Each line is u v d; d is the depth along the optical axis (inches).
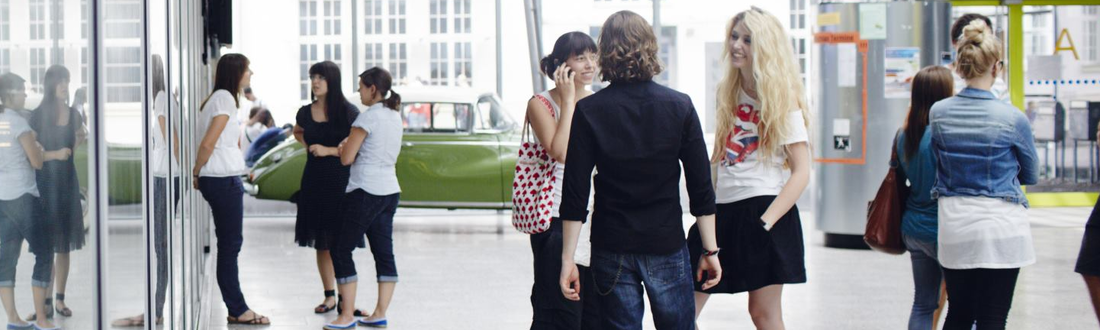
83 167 77.5
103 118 80.7
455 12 796.0
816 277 424.2
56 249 71.8
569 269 172.9
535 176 205.6
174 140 160.2
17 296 65.8
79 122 76.5
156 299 112.1
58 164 72.1
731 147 205.5
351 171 317.7
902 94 497.4
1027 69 665.0
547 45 759.1
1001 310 212.2
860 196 503.5
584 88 206.5
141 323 100.6
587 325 204.1
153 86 112.7
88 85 78.7
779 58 199.5
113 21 86.4
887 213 238.7
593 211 175.8
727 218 206.1
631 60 170.6
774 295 208.1
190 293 243.0
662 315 174.4
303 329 325.7
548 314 205.0
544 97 203.9
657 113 170.7
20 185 66.2
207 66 415.8
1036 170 211.9
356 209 315.6
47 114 70.1
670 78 767.1
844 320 335.6
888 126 498.9
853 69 501.4
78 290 76.7
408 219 701.3
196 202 315.0
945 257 214.4
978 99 211.6
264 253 518.0
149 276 107.0
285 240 572.4
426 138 636.7
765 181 204.1
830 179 508.7
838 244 513.7
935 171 227.0
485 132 639.1
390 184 318.3
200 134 319.0
